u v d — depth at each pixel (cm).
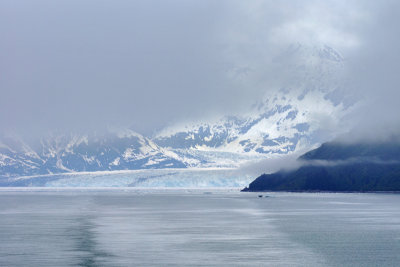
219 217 19500
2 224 16775
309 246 11856
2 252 11094
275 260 10219
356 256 10606
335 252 11075
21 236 13575
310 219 18412
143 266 9700
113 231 14712
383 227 15575
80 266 9688
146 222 17450
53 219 18725
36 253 10988
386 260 10194
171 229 15212
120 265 9781
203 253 10956
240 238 13188
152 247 11731
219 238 13188
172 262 10031
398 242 12394
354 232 14325
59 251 11219
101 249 11450
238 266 9694
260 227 15675
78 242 12462
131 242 12481
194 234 13975
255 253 10969
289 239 12962
